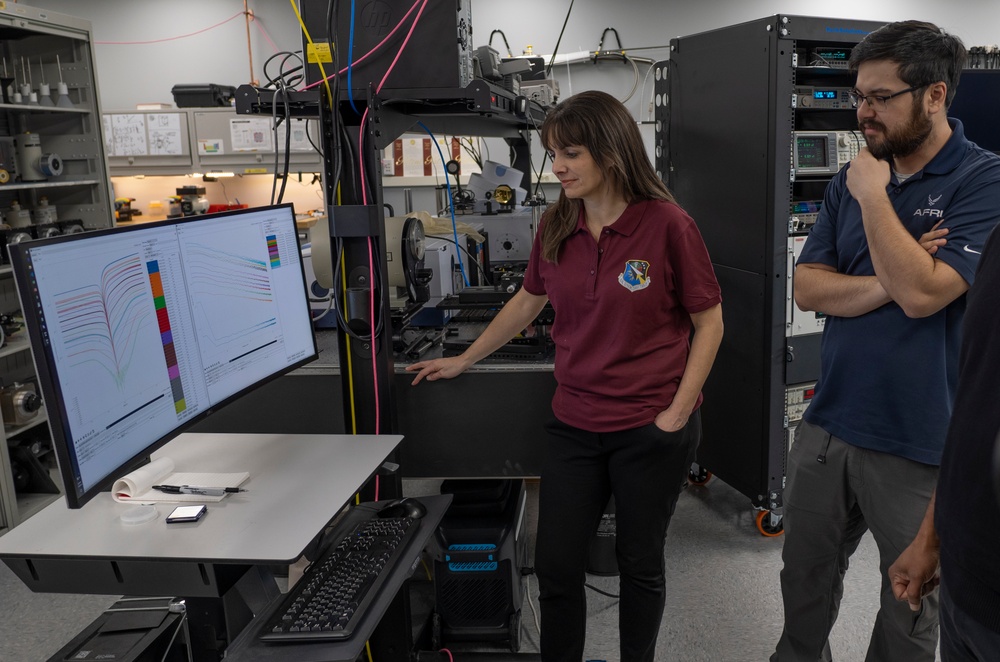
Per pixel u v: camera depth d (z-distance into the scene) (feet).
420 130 7.99
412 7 5.67
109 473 3.87
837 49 8.32
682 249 5.00
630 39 18.29
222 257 4.84
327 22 5.83
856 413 4.87
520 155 12.48
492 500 6.98
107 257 3.91
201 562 3.78
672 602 7.45
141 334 4.14
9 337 10.30
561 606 5.43
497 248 10.73
